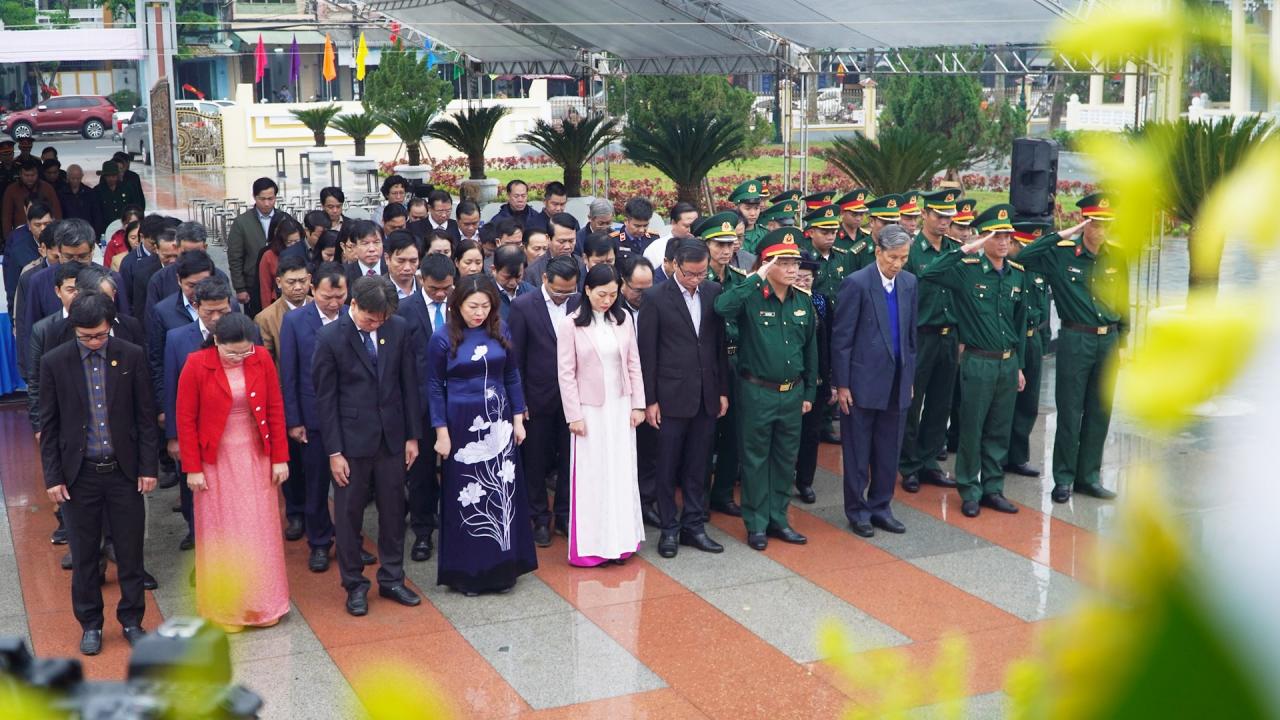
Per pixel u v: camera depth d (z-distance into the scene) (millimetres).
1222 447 366
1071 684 385
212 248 15703
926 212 7961
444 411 6172
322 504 6609
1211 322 368
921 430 8039
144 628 5840
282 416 5797
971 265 7305
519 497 6336
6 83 38188
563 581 6465
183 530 7258
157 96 26594
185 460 5598
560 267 6828
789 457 6961
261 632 5805
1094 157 453
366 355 5902
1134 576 370
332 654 5562
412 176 22500
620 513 6656
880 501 7219
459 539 6227
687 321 6734
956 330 7875
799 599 6184
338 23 21719
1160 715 356
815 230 8273
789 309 6824
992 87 23828
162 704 655
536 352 6934
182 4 35375
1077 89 20547
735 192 9484
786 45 14039
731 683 5250
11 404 9969
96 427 5504
